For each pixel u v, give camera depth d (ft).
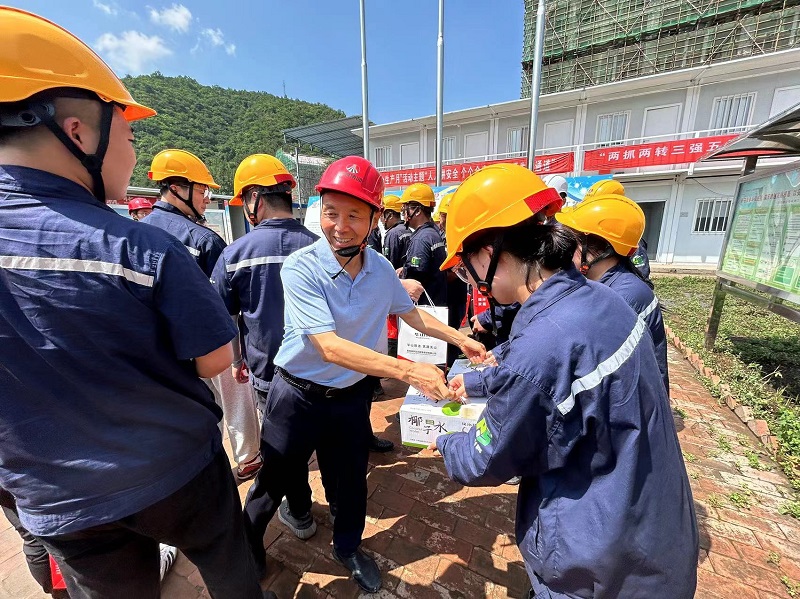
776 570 6.08
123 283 2.75
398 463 8.79
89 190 3.04
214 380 8.54
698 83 47.60
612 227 6.37
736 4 54.39
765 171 12.50
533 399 2.92
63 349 2.64
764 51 53.62
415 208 12.86
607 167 46.24
